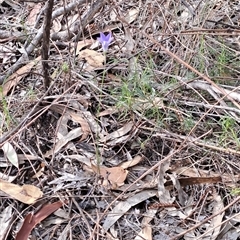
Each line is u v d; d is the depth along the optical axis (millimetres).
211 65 653
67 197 524
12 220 509
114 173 543
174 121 599
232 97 582
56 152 572
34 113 594
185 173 548
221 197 528
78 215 511
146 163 562
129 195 526
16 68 664
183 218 512
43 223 508
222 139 559
